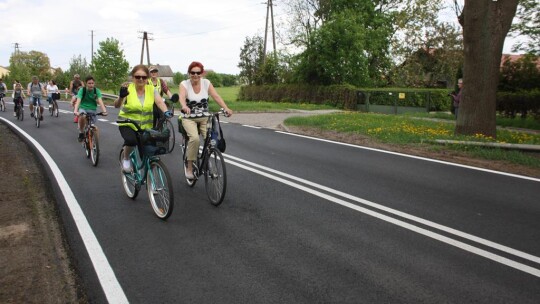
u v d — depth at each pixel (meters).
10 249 4.45
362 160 9.01
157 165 5.41
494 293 3.56
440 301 3.44
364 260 4.20
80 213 5.61
